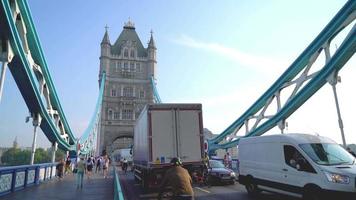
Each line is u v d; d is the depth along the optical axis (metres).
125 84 101.69
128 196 14.45
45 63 23.92
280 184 12.32
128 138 106.50
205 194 14.95
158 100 92.50
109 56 103.44
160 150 14.56
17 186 16.31
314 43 31.97
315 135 12.56
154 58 106.38
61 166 24.31
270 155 13.18
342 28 28.27
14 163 18.48
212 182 19.02
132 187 18.61
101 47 104.00
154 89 98.88
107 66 101.81
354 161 11.21
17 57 17.38
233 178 19.17
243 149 15.34
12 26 15.62
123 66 103.44
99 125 94.56
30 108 22.83
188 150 14.84
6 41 16.03
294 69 35.78
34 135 22.64
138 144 18.92
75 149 41.22
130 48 106.19
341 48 26.02
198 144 15.04
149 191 16.17
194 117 15.35
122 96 98.69
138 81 102.94
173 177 6.27
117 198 6.16
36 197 13.54
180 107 15.25
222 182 19.25
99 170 37.69
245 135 46.09
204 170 14.79
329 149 11.57
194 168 14.63
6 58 16.03
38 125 23.22
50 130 27.50
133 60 104.94
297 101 33.72
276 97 39.97
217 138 57.19
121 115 97.69
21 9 18.28
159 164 14.34
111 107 97.75
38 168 20.45
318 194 10.42
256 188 14.05
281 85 38.72
